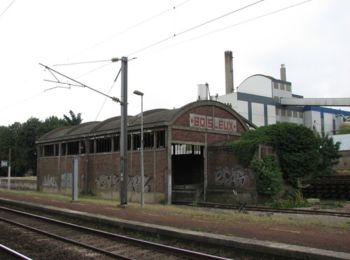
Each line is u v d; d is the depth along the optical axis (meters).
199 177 40.72
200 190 38.41
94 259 11.80
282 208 29.55
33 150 87.25
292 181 37.47
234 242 12.68
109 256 12.22
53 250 13.24
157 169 36.53
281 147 37.59
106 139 43.72
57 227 19.11
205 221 18.30
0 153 88.25
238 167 36.25
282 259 11.36
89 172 45.72
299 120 98.38
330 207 31.00
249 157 35.25
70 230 18.03
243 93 85.75
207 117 39.56
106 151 43.59
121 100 28.83
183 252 12.28
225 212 26.44
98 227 19.22
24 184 61.75
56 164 52.69
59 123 88.50
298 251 11.02
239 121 42.62
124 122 28.59
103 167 43.47
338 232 15.26
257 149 35.06
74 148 49.31
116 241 14.99
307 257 10.80
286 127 37.88
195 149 41.59
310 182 40.09
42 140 55.59
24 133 87.56
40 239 15.49
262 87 91.62
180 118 36.91
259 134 36.69
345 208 30.44
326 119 103.56
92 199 38.03
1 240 15.54
